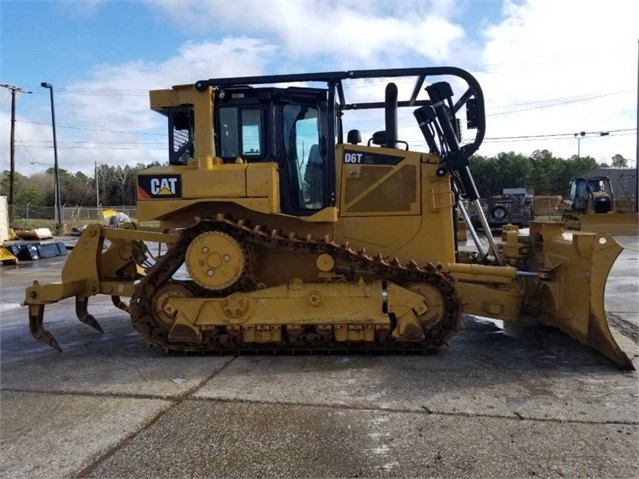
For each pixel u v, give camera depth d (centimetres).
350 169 523
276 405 363
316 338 482
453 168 510
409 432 318
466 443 303
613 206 2295
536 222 554
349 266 502
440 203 518
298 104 511
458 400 367
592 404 357
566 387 390
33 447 308
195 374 434
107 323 669
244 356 486
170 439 315
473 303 511
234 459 290
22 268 1406
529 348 498
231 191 473
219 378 423
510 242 566
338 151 525
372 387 395
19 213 4119
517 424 327
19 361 491
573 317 468
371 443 305
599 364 445
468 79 486
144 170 490
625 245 1561
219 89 507
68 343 562
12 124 3425
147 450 302
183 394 387
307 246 481
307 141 515
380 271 484
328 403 365
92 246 550
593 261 439
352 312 474
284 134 510
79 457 295
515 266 565
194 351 495
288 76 492
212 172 474
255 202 470
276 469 278
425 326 477
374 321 469
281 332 481
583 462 279
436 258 521
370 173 523
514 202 2788
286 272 525
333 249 479
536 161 6375
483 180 6150
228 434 320
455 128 539
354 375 425
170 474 275
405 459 286
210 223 484
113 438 318
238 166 479
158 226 555
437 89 512
